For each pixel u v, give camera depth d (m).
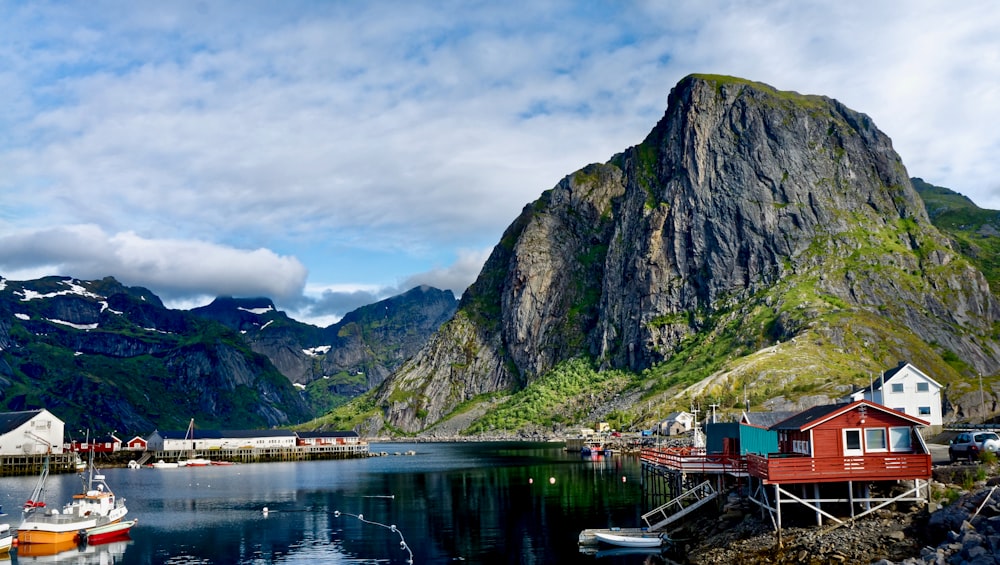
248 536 92.94
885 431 65.56
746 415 94.12
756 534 65.19
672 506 98.44
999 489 56.94
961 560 50.09
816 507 63.09
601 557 76.12
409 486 150.00
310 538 91.06
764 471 63.97
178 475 194.88
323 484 159.25
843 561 56.75
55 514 87.19
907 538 58.38
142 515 111.88
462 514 107.62
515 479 158.62
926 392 139.50
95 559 80.75
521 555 78.94
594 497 121.31
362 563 77.56
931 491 64.12
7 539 83.69
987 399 172.00
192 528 99.25
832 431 65.69
